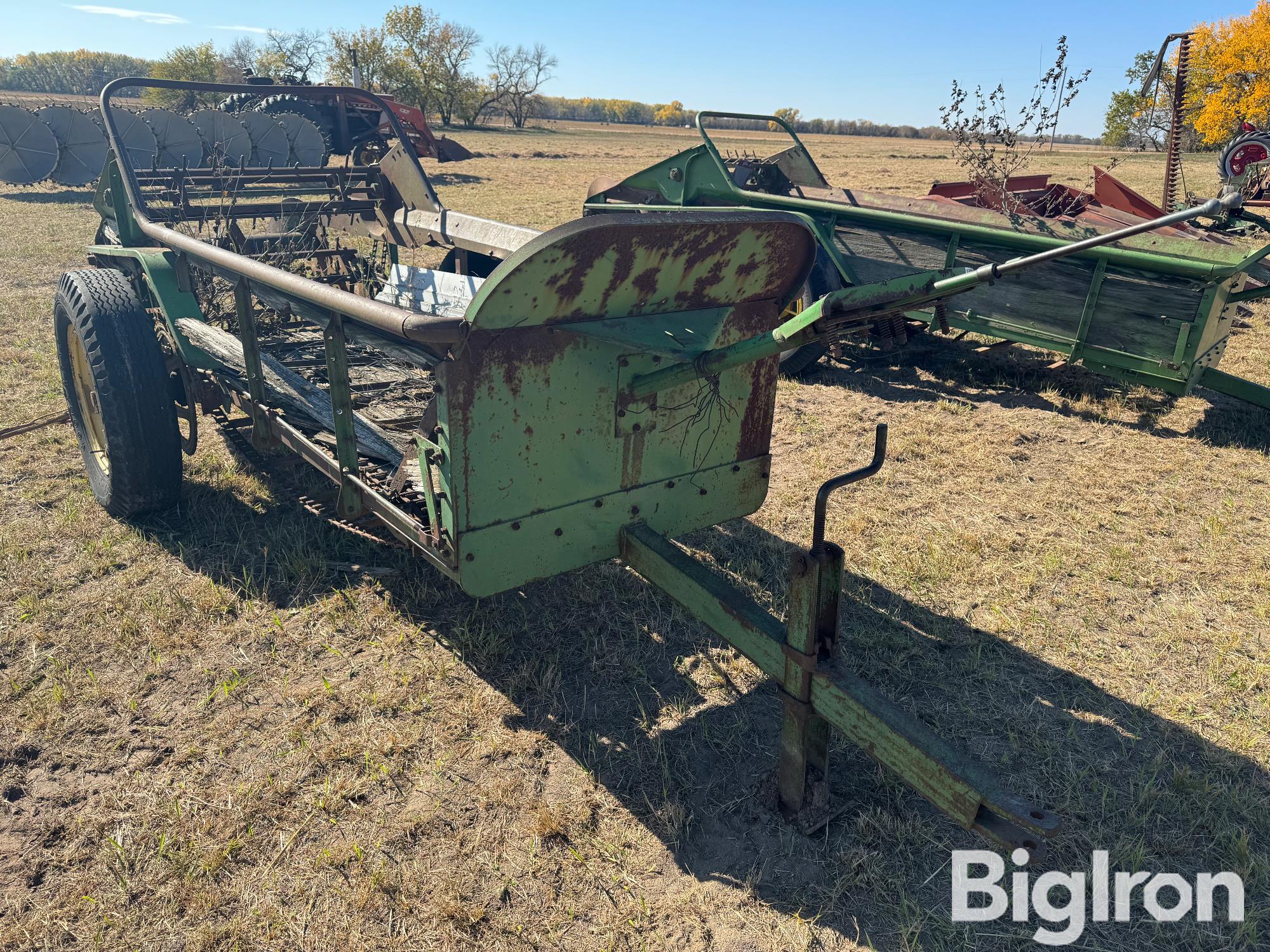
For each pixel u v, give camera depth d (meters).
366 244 7.03
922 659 3.38
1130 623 3.65
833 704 2.30
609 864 2.45
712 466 3.13
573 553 2.84
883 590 3.85
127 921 2.24
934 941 2.24
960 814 2.00
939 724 3.04
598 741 2.92
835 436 5.69
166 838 2.48
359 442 3.45
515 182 22.17
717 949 2.21
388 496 2.95
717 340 2.86
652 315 2.62
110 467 3.97
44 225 13.07
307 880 2.37
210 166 6.05
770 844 2.52
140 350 3.89
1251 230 7.18
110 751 2.81
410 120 20.12
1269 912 2.32
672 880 2.40
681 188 7.55
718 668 3.31
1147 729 3.03
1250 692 3.22
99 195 5.30
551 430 2.61
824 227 6.87
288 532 4.09
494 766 2.79
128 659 3.25
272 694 3.09
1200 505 4.70
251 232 6.68
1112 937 2.27
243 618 3.51
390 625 3.49
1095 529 4.42
